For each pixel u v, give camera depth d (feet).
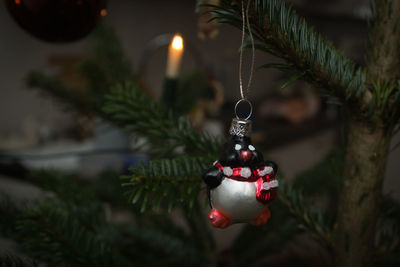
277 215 1.66
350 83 1.27
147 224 2.02
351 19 6.88
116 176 2.20
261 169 1.27
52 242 1.40
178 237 1.99
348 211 1.40
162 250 1.80
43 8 1.49
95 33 2.10
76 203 1.76
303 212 1.53
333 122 5.86
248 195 1.25
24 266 1.35
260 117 5.90
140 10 5.35
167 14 5.76
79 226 1.49
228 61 6.32
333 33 6.75
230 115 5.12
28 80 2.09
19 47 4.76
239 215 1.28
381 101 1.29
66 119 4.86
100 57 2.12
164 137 1.55
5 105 4.85
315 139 5.64
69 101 2.08
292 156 5.09
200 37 1.55
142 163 1.30
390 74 1.33
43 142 4.54
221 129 4.15
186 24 6.13
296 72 1.32
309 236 1.54
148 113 1.58
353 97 1.29
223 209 1.28
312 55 1.26
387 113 1.32
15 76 4.81
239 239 2.03
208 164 1.41
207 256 1.87
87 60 2.07
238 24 1.27
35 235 1.41
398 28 1.31
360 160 1.37
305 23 1.29
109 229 1.75
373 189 1.37
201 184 1.33
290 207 1.54
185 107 2.40
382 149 1.35
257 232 1.78
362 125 1.35
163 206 1.76
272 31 1.24
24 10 1.50
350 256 1.41
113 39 2.16
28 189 3.15
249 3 1.20
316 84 1.32
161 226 2.03
